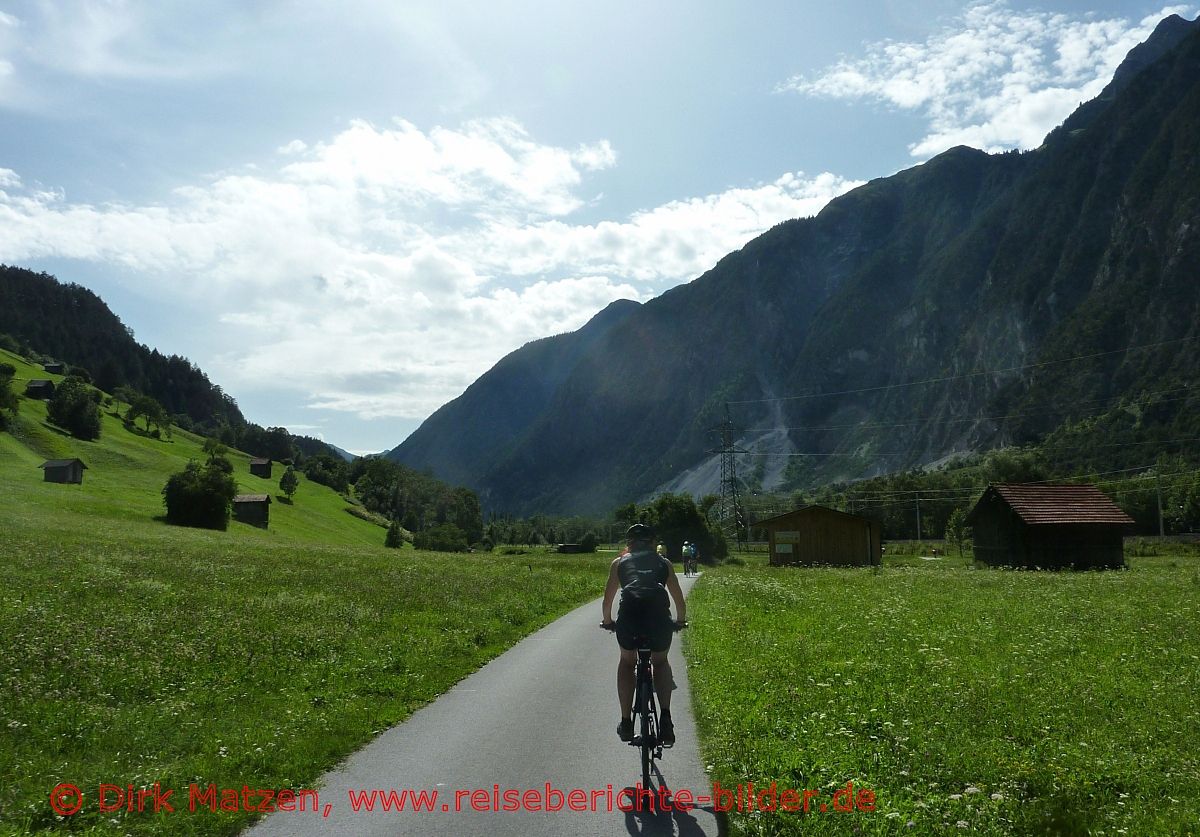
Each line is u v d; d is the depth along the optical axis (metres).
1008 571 47.50
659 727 8.11
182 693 11.20
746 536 105.12
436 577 31.92
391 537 127.75
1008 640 16.30
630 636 7.98
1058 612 20.77
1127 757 8.23
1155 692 11.06
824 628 18.02
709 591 31.53
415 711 11.12
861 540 64.62
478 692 12.38
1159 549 75.44
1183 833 6.34
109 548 34.56
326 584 26.38
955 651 14.77
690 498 80.75
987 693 10.92
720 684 11.91
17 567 24.03
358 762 8.75
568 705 11.44
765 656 14.16
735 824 6.72
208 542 50.00
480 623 19.42
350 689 11.84
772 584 31.83
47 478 93.50
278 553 43.28
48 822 6.89
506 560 60.38
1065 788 7.34
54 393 152.88
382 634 16.59
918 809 6.81
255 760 8.49
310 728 9.72
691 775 8.23
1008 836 6.42
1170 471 116.25
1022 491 56.38
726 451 103.94
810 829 6.53
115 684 11.22
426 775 8.29
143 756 8.65
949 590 29.42
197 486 85.38
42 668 11.64
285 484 145.12
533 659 15.52
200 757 8.50
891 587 30.91
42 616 15.57
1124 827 6.50
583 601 29.44
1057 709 10.20
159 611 17.73
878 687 11.43
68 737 9.06
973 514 60.97
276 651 14.13
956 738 8.96
